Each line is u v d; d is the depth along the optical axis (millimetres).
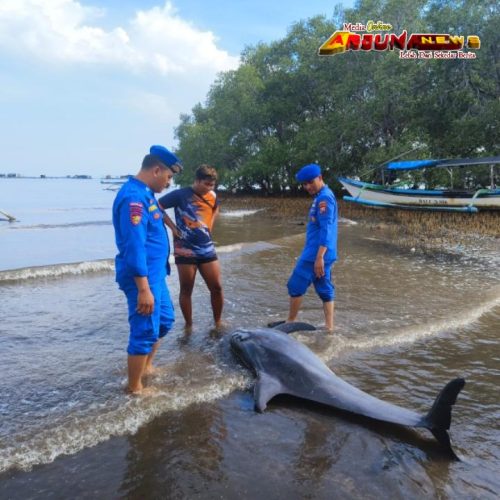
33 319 6141
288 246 12680
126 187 3742
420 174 24969
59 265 9156
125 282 3812
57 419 3504
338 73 31531
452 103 24359
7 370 4465
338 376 4375
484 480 2912
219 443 3252
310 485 2822
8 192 72812
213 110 45312
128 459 3047
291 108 38312
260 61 44188
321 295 5633
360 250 12133
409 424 3297
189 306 5688
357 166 30125
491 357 4898
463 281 8469
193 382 4180
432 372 4516
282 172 39312
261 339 4602
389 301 7035
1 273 8414
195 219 5406
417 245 13039
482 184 24141
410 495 2752
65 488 2762
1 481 2812
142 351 3838
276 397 4023
